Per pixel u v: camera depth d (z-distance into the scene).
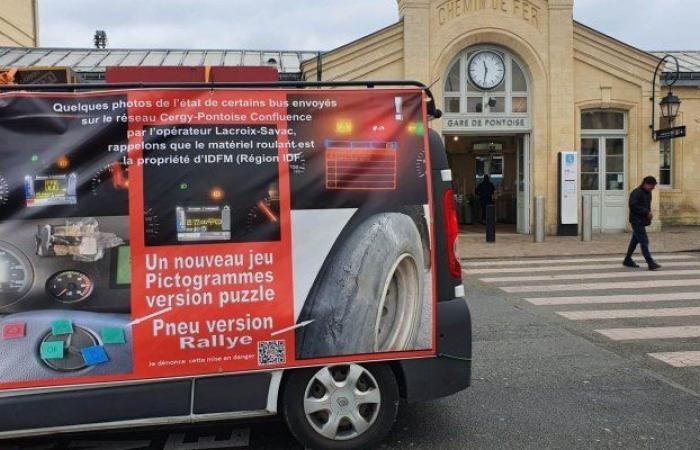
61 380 3.37
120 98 3.43
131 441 4.06
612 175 17.84
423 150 3.82
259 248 3.56
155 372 3.46
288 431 4.22
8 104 3.32
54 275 3.36
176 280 3.47
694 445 3.98
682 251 13.98
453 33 16.66
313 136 3.64
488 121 17.17
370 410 3.84
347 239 3.68
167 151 3.47
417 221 3.82
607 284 10.03
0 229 3.29
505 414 4.53
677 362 5.83
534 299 8.91
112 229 3.41
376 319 3.73
